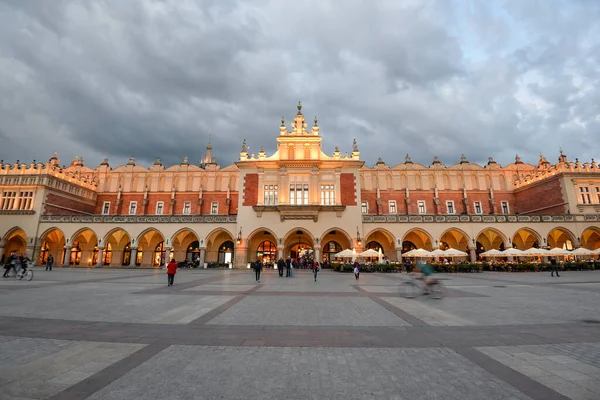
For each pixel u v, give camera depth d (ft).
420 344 22.76
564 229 129.08
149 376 16.67
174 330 26.43
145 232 135.23
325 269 133.80
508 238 128.88
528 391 15.10
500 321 30.17
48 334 24.97
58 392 14.71
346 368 18.04
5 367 17.87
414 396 14.58
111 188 169.89
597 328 27.45
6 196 139.85
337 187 134.00
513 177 165.99
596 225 129.29
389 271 113.70
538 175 149.79
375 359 19.58
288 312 34.45
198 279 79.41
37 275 85.61
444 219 130.52
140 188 169.07
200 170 169.68
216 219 134.62
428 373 17.34
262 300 43.24
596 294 49.47
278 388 15.37
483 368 18.11
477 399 14.29
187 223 134.92
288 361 19.13
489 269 116.88
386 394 14.79
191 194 166.61
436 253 112.16
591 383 16.03
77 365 18.24
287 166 136.15
